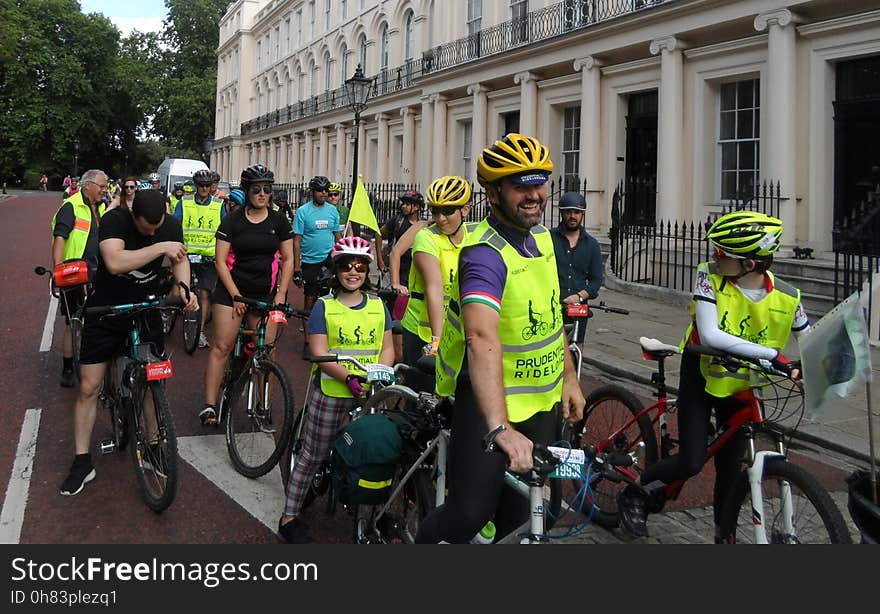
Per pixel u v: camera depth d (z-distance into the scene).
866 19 11.52
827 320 3.04
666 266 13.70
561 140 18.67
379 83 29.25
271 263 5.89
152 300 4.46
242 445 5.07
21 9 61.09
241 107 49.28
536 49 17.98
